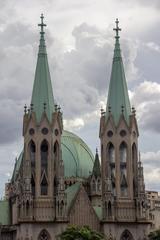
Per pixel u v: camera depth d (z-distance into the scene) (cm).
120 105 16712
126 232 16012
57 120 16438
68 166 18300
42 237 15588
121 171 16412
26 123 16325
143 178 16312
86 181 18288
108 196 15975
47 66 16925
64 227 15588
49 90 16688
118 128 16512
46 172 16062
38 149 16100
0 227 17225
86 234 14475
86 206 16150
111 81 17012
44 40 17088
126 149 16475
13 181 19712
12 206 17962
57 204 15712
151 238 15825
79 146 18912
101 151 16600
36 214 15688
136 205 16150
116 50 17200
